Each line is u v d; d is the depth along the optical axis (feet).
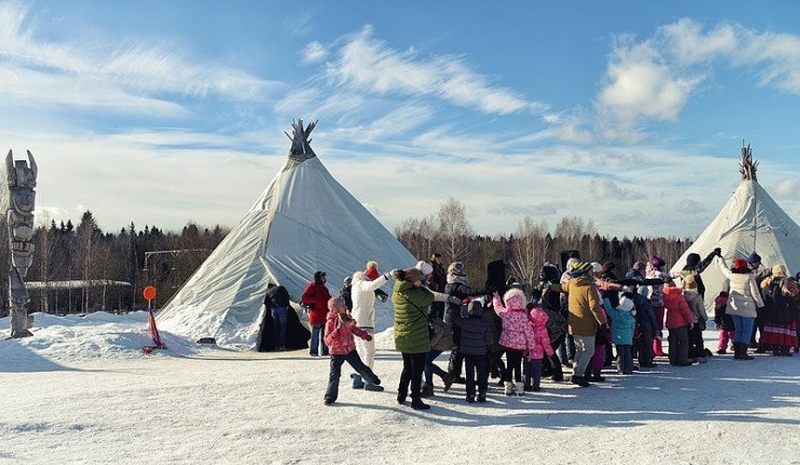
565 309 35.70
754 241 83.30
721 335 43.06
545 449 21.27
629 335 35.37
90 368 42.24
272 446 22.06
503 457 20.54
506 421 25.55
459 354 33.04
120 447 21.97
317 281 50.96
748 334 39.83
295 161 76.74
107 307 174.60
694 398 28.60
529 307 33.40
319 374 37.35
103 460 20.52
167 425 24.75
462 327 29.07
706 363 38.88
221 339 57.52
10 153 59.62
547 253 201.16
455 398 29.86
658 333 42.04
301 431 23.84
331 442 22.57
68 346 48.93
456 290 30.12
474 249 217.56
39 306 170.09
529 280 175.83
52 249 177.68
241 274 64.64
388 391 31.09
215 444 22.29
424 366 30.12
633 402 28.30
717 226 87.40
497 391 31.45
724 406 26.76
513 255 219.61
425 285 30.60
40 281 171.83
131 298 181.16
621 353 35.47
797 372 34.78
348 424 25.00
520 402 28.94
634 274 37.73
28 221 60.08
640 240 283.59
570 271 36.29
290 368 41.19
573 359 37.93
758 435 21.93
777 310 41.93
